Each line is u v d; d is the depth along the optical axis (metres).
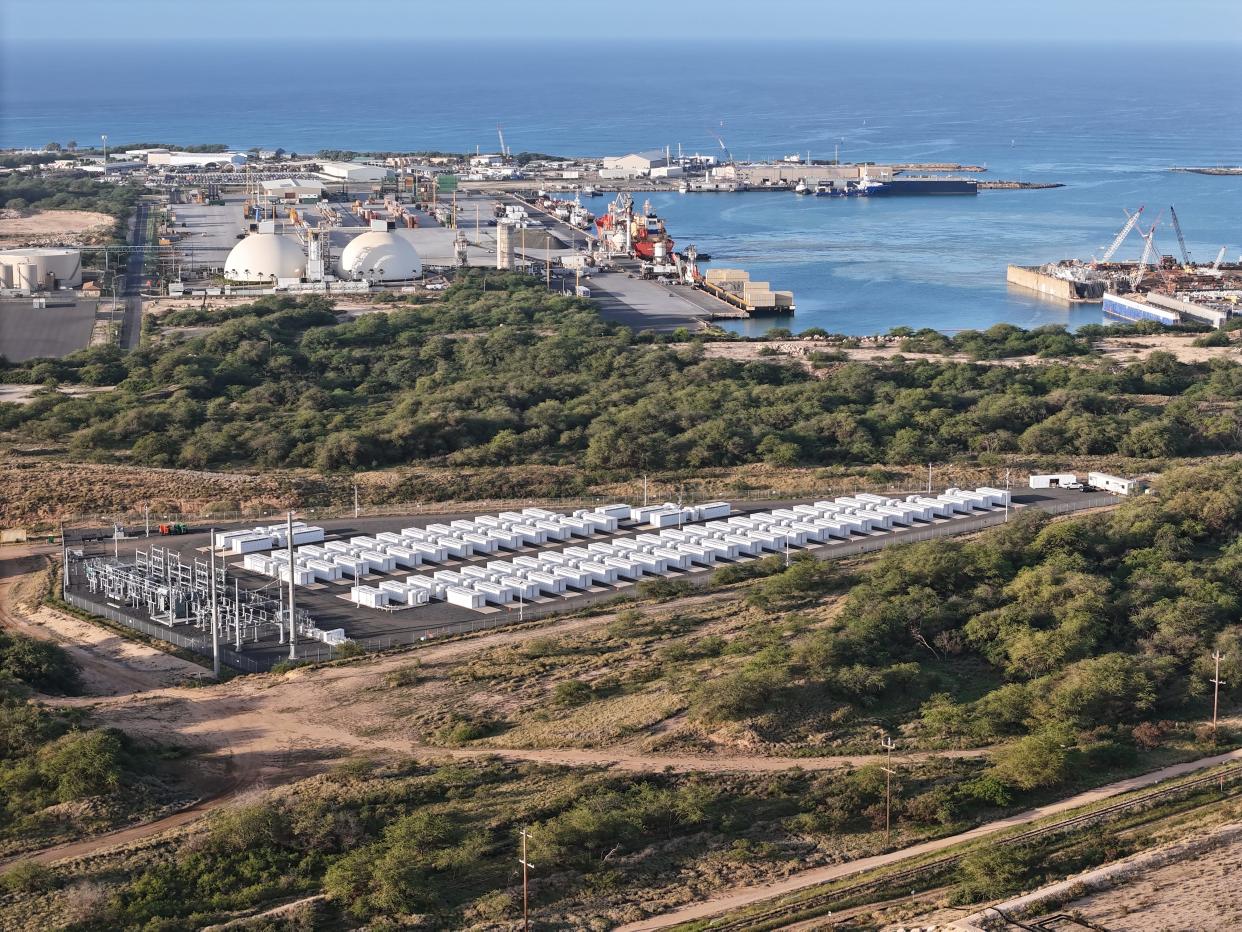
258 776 117.44
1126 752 122.50
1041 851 106.75
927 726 127.06
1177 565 160.88
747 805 112.69
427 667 140.88
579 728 124.88
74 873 101.31
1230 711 133.00
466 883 101.56
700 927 95.88
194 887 100.75
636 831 107.00
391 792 111.69
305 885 101.19
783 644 142.00
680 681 133.62
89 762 112.81
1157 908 98.44
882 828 110.50
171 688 138.62
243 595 164.38
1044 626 147.75
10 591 169.38
